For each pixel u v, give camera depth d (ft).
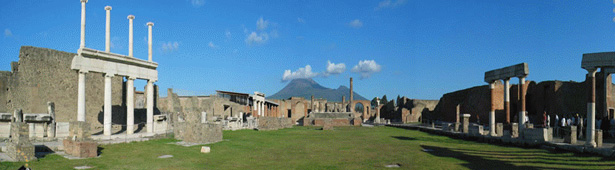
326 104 320.70
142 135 92.07
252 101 201.05
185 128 84.53
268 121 150.82
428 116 249.34
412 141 95.55
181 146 75.92
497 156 63.31
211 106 138.41
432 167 52.39
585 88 132.87
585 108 132.26
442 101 236.63
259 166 53.88
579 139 81.35
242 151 70.79
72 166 50.62
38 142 71.82
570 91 138.92
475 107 190.70
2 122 78.38
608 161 55.52
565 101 139.95
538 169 49.47
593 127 66.54
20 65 92.94
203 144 80.33
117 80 118.42
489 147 78.54
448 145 83.92
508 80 100.37
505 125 98.48
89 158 57.82
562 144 70.28
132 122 96.58
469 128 102.12
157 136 89.51
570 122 98.02
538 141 76.33
